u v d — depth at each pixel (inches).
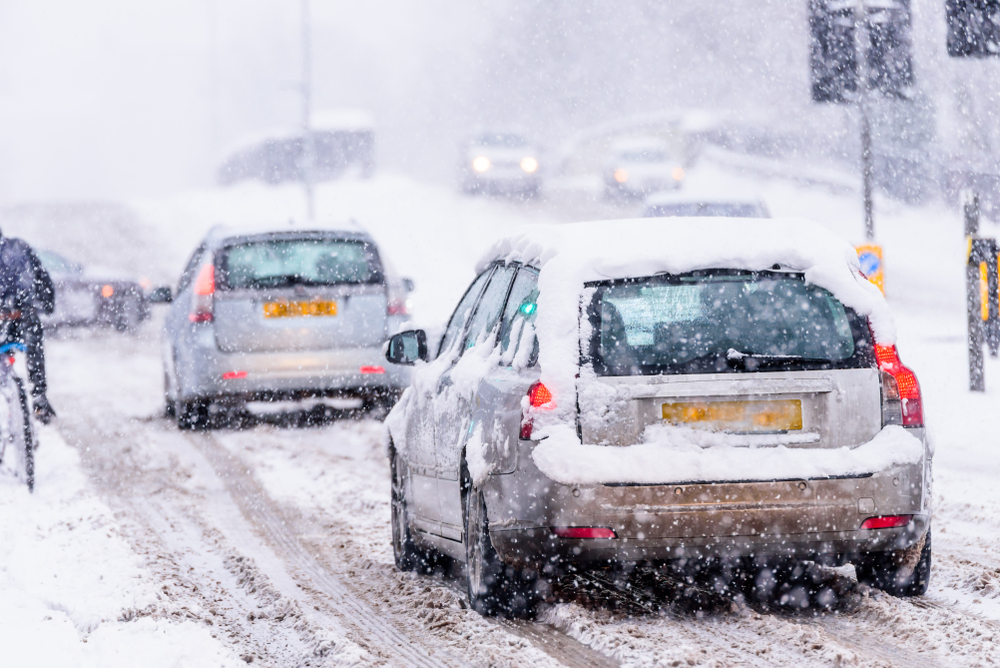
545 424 677.9
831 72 1968.5
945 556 850.8
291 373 1658.5
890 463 671.1
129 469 1427.2
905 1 1964.8
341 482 1310.3
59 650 669.9
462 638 682.2
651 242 717.9
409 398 916.6
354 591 832.9
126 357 2915.8
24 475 1246.9
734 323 693.9
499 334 774.5
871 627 674.8
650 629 676.7
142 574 868.0
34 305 1314.0
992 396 1541.6
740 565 685.3
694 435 673.6
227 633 717.9
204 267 1678.2
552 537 668.1
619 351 685.3
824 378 680.4
